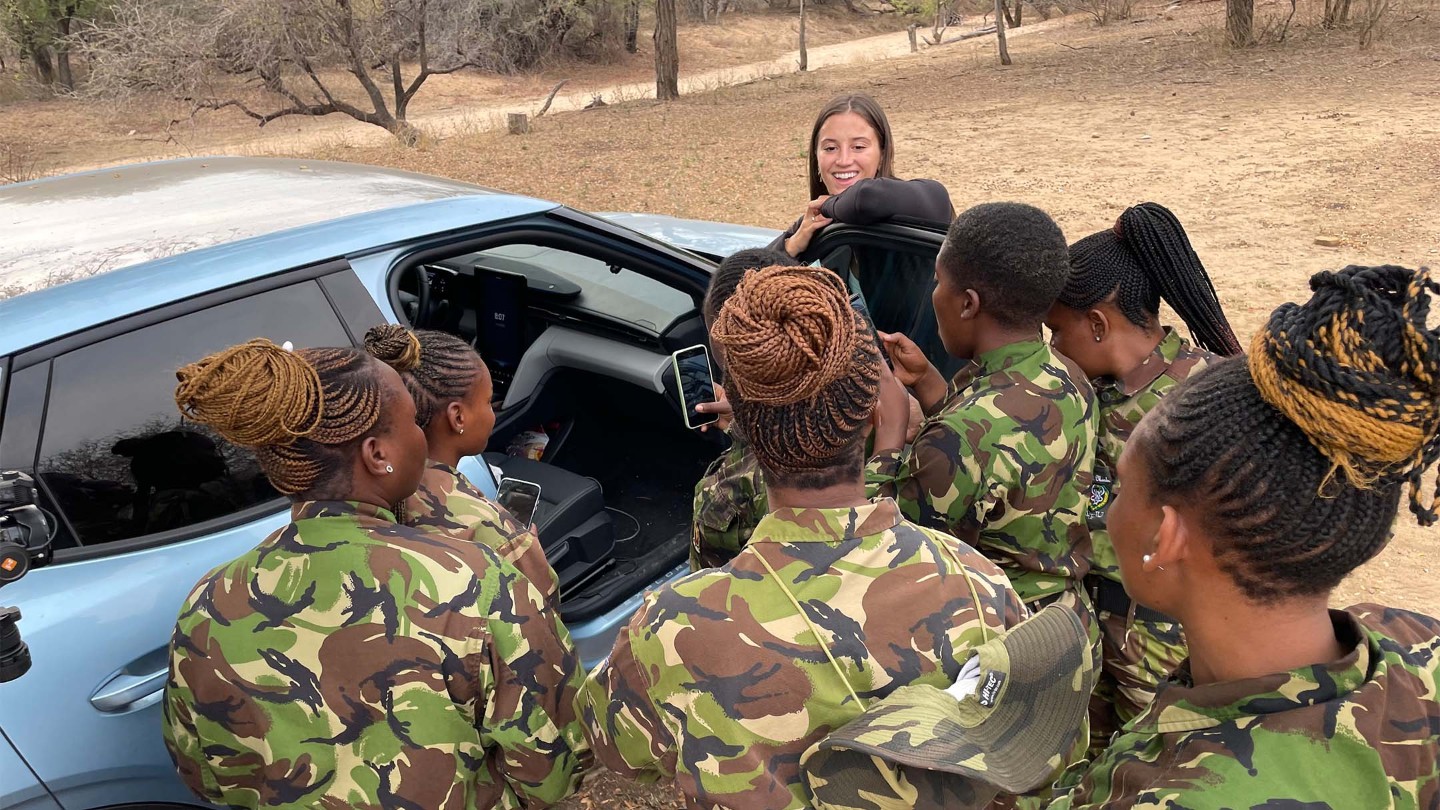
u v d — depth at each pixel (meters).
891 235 2.74
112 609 1.84
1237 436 0.97
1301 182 9.15
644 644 1.26
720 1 51.41
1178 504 1.02
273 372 1.41
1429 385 0.86
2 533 1.63
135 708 1.85
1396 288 0.90
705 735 1.21
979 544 1.99
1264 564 0.98
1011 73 20.52
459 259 3.65
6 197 2.74
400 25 19.42
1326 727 0.95
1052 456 1.87
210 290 2.08
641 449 3.67
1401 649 1.02
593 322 3.50
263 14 17.56
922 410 2.30
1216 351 2.23
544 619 1.65
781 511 1.28
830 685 1.20
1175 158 10.73
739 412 1.26
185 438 2.01
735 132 15.60
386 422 1.53
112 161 22.00
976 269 1.88
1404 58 15.81
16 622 1.71
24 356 1.85
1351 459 0.91
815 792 1.18
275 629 1.50
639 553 3.19
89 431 1.90
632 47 42.03
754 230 4.46
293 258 2.21
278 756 1.51
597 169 12.61
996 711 1.16
